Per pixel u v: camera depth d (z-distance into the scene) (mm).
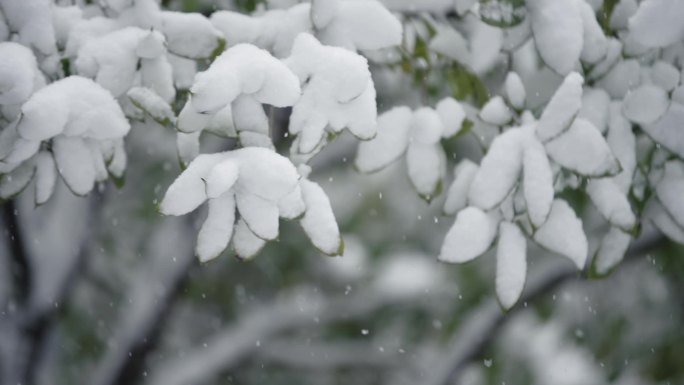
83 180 1347
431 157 1433
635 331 2395
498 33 1456
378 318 2875
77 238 2268
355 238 2889
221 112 1313
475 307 2482
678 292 2357
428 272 2727
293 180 1284
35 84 1348
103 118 1336
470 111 1477
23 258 2133
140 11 1392
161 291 2262
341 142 2188
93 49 1364
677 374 2336
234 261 2924
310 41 1335
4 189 1358
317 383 3057
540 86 1497
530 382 2197
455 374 2150
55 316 2248
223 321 3109
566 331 2359
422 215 2895
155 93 1353
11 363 2180
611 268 1446
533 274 2023
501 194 1389
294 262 2934
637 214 1449
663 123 1422
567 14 1413
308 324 2701
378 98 1776
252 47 1311
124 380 2326
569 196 1642
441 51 1485
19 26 1360
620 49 1440
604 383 2240
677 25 1391
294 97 1302
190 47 1388
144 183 2691
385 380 2990
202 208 2170
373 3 1403
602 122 1423
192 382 2494
